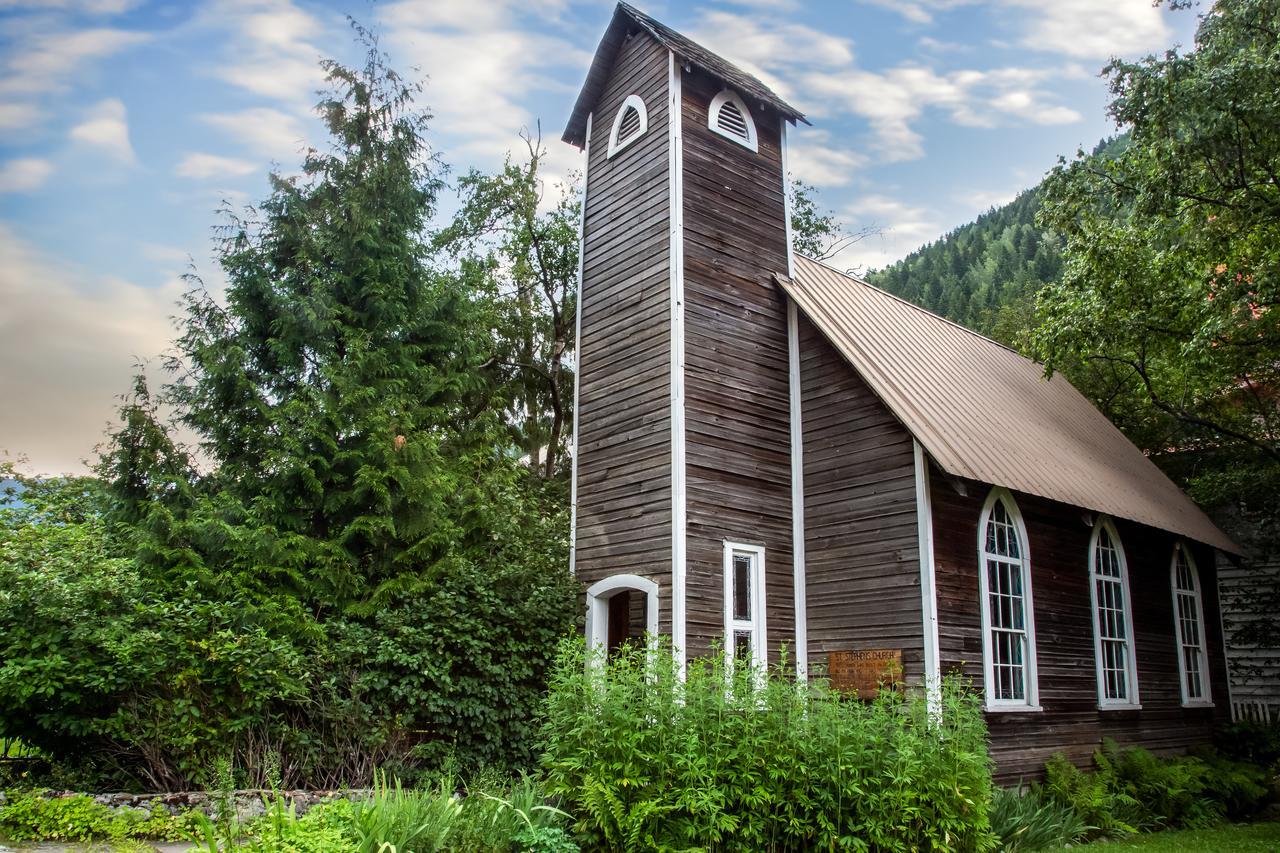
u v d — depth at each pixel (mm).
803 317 14852
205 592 11945
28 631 9508
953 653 12141
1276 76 13430
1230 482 19641
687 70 14969
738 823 7430
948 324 19297
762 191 15656
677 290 13734
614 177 15859
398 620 11531
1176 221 16250
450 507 14602
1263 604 20141
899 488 12711
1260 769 16438
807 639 13430
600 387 15039
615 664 8602
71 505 14039
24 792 8922
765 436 14172
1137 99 14781
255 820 7438
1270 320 16453
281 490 13906
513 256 26109
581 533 14656
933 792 7914
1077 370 23344
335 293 16125
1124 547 16547
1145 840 11758
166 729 9625
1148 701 16094
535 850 7133
